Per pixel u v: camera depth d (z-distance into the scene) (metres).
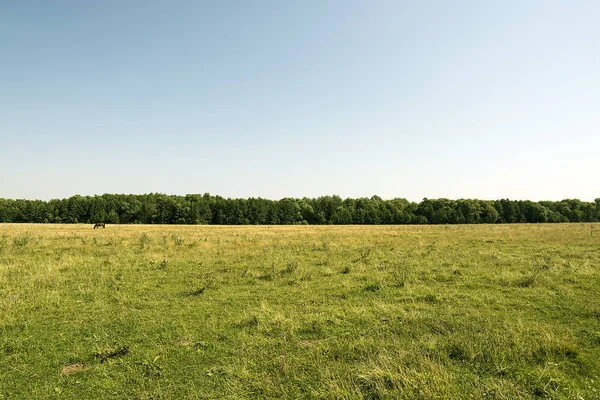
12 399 4.52
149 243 23.14
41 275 11.73
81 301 9.03
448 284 10.88
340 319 7.48
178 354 5.77
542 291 9.71
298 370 5.12
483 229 46.28
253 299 9.33
